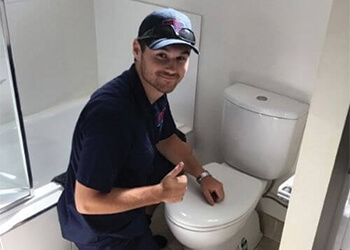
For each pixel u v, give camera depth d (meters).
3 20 1.50
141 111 1.31
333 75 0.79
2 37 1.51
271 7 1.74
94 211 1.25
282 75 1.82
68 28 2.36
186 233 1.56
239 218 1.57
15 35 2.11
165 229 2.10
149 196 1.30
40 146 2.28
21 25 2.12
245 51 1.89
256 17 1.80
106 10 2.37
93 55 2.57
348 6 0.73
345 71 0.78
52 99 2.41
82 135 1.25
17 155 1.62
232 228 1.57
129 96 1.27
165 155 1.72
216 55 2.00
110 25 2.39
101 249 1.49
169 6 2.06
